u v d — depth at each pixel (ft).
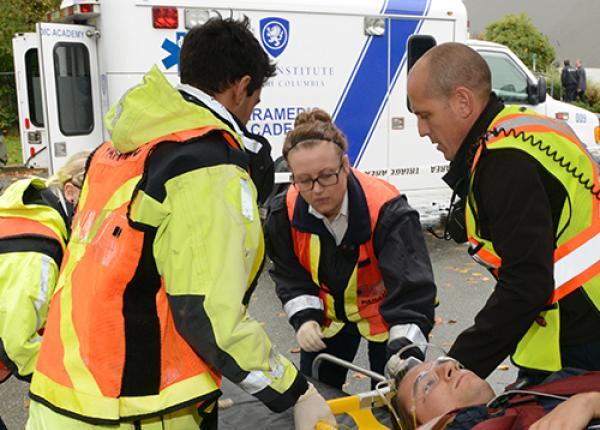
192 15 21.27
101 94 21.50
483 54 26.86
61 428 5.50
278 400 5.56
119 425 5.40
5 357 7.06
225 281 5.13
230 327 5.09
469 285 21.12
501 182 6.11
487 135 6.37
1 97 57.00
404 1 24.40
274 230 8.63
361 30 23.72
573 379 6.20
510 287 6.06
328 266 8.37
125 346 5.36
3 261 7.06
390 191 8.23
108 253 5.42
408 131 25.11
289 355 16.06
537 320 6.63
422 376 7.01
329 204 7.71
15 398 14.33
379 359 9.04
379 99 24.39
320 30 23.06
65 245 7.46
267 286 21.13
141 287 5.41
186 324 5.16
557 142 6.31
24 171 43.73
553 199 6.21
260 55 6.03
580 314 6.43
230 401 7.91
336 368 9.39
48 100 21.18
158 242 5.31
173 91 5.41
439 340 16.79
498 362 6.49
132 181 5.44
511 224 6.03
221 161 5.37
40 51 20.93
